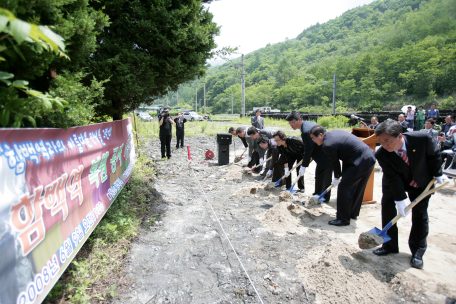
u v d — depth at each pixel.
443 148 7.41
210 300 2.62
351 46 125.06
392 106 70.75
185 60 4.97
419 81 70.06
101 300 2.55
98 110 4.81
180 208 4.99
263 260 3.30
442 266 3.10
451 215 4.54
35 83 2.68
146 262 3.23
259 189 6.00
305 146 5.05
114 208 4.30
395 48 84.81
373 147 5.08
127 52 4.17
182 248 3.57
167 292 2.72
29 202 1.93
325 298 2.64
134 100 5.20
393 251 3.38
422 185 3.12
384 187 3.42
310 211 4.79
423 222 3.10
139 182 5.84
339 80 91.00
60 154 2.46
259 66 162.12
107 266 3.01
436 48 71.00
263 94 114.38
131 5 4.30
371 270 3.01
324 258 3.11
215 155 10.58
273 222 4.30
